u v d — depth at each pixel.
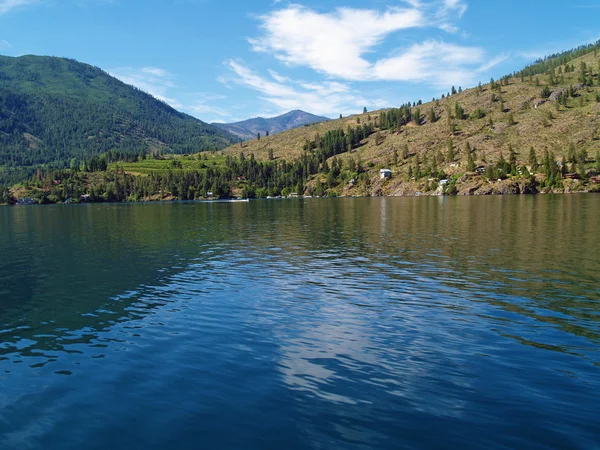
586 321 24.30
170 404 15.78
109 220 112.75
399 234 64.38
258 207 166.00
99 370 18.97
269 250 52.53
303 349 20.94
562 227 65.31
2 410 15.67
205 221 99.94
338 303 28.91
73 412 15.44
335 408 15.28
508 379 17.28
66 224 102.62
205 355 20.36
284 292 32.12
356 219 92.88
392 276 36.72
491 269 38.25
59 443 13.56
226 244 58.84
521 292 30.56
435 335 22.52
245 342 22.02
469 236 59.31
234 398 16.14
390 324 24.42
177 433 13.91
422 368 18.52
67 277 39.50
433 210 112.25
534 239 54.41
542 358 19.31
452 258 43.88
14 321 26.62
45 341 22.98
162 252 52.84
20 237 74.38
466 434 13.51
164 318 26.45
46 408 15.75
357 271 39.12
